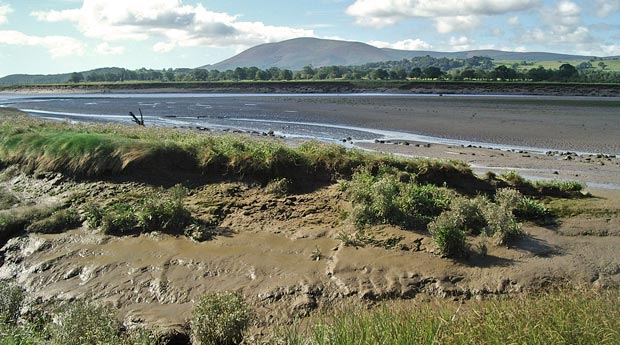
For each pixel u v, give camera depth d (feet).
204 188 44.21
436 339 19.62
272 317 27.45
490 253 33.04
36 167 49.42
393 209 37.52
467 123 115.55
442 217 34.83
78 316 24.57
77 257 34.65
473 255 32.58
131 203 41.24
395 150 77.87
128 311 28.43
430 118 127.24
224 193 43.11
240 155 46.14
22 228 38.93
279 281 30.50
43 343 23.75
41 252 35.81
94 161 46.85
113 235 37.42
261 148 47.37
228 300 25.39
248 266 32.37
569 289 27.89
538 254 32.89
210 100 229.86
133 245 35.81
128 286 30.96
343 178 44.75
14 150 51.96
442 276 30.40
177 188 42.70
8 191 46.29
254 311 27.27
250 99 231.09
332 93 292.81
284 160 45.37
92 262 33.76
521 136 94.38
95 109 178.60
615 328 20.26
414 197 39.01
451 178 44.80
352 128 108.78
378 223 37.01
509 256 32.63
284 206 40.86
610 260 32.04
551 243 34.50
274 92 312.91
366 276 30.68
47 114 156.46
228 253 34.06
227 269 32.14
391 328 20.93
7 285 30.60
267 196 42.55
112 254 34.68
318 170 45.52
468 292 29.12
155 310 28.45
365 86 315.58
